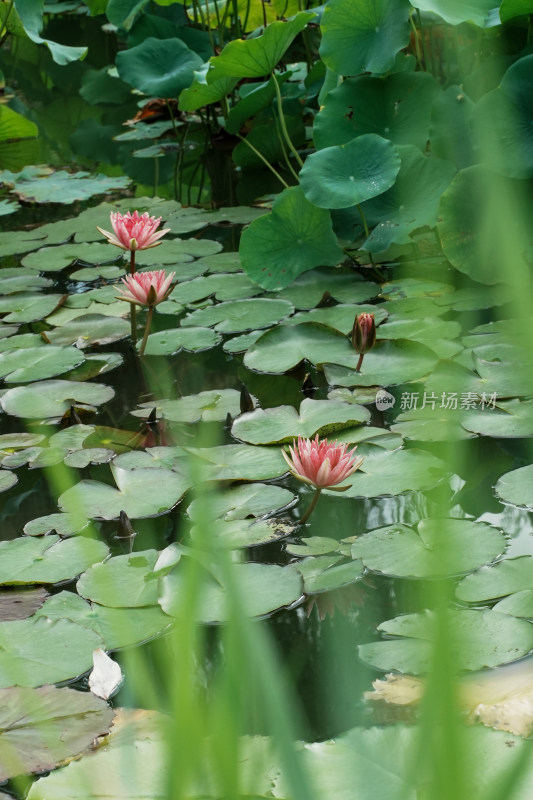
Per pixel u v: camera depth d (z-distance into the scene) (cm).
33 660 642
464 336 716
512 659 637
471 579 650
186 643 239
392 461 678
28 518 671
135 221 716
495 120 736
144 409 700
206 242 785
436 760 212
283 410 693
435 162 754
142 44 889
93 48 1398
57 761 628
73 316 743
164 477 677
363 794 557
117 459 682
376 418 692
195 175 853
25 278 767
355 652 640
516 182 736
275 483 676
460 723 215
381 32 760
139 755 626
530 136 734
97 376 715
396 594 650
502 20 748
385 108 769
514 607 645
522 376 698
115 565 658
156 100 1049
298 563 657
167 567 657
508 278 209
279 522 666
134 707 635
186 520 668
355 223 762
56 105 1144
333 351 716
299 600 650
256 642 219
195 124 1034
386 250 771
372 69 761
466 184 736
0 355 724
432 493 670
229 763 242
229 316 738
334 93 771
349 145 749
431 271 754
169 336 730
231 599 219
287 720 220
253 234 750
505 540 657
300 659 639
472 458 679
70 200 828
